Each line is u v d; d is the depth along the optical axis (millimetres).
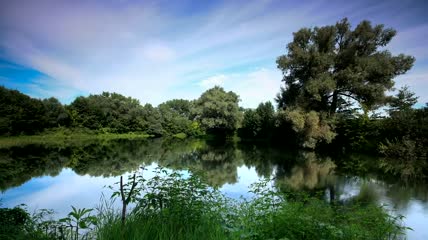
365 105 29797
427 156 21969
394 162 21797
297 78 33531
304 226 4531
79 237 4152
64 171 17594
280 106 36375
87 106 59906
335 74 31031
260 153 30562
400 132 24219
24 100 47625
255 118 54344
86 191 11773
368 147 28234
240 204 7562
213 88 66188
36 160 23000
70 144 41594
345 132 31469
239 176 16484
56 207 9383
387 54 30797
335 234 4770
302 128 30266
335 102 33094
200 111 65312
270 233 4195
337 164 21797
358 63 30000
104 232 3666
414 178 15883
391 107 30781
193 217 4418
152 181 5523
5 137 44531
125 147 38188
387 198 11391
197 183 5734
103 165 20234
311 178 15914
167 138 63844
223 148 37219
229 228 3928
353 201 10883
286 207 5668
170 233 3582
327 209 7047
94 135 59844
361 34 31297
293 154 29266
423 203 10617
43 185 13164
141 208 4484
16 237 4191
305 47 33344
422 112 23672
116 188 11844
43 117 50500
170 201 4883
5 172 17078
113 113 65375
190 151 32812
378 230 5609
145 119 68812
